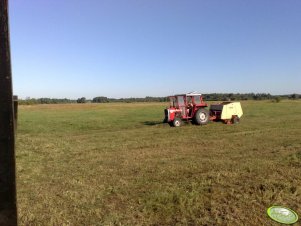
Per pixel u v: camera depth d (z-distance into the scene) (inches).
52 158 437.4
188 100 846.5
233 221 216.8
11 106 87.6
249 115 1183.6
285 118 1037.8
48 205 249.6
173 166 368.5
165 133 698.8
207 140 573.9
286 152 439.8
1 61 85.8
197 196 256.5
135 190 282.2
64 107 2493.8
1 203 88.8
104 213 232.4
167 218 223.3
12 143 88.5
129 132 740.7
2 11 85.0
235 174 322.0
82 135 711.1
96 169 366.3
